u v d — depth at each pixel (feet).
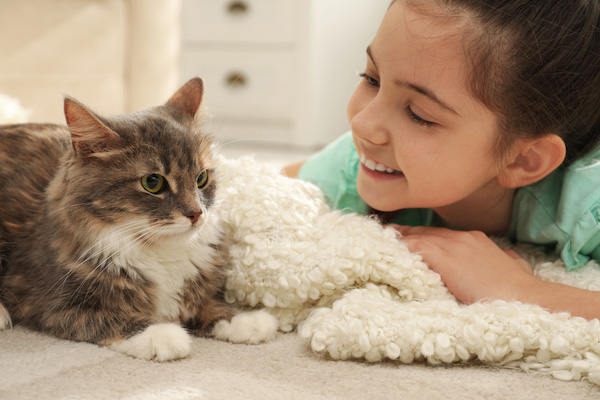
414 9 4.82
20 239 5.05
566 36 4.88
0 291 5.00
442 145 4.91
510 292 4.75
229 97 15.70
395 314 4.31
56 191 4.74
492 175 5.23
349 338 4.17
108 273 4.55
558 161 5.21
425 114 4.86
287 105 15.46
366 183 5.49
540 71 4.86
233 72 15.58
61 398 3.53
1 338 4.60
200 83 5.34
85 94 10.75
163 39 10.93
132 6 10.78
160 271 4.74
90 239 4.56
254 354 4.33
